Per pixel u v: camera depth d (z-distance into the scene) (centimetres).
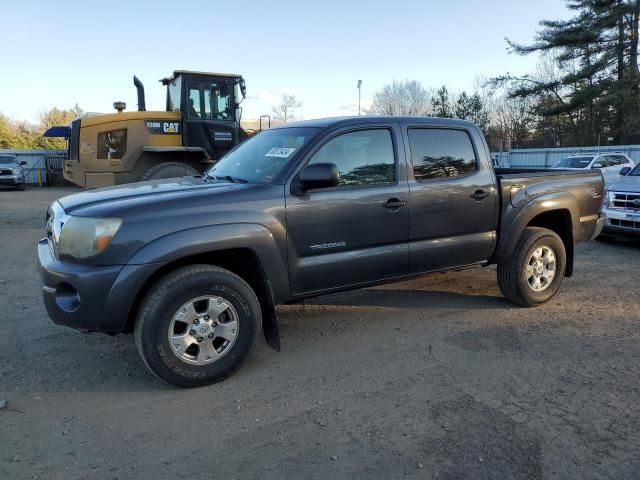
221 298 366
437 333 467
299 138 426
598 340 447
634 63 3059
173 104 1198
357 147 430
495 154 3188
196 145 1155
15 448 292
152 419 324
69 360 411
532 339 450
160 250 341
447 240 474
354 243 421
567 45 3191
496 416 323
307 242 400
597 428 308
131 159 1107
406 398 347
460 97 4197
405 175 447
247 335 378
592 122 3494
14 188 2719
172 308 347
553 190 535
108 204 355
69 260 346
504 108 4744
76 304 344
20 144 5294
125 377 382
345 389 362
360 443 296
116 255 335
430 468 273
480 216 490
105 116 1094
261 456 285
